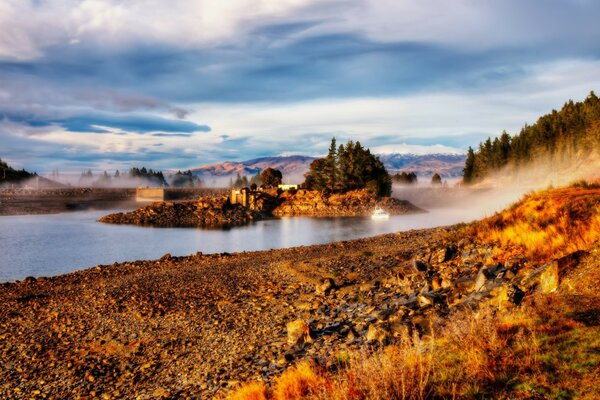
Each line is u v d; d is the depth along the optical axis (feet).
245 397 34.53
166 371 52.54
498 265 61.67
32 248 199.11
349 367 36.32
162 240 230.89
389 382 26.66
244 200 430.61
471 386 25.08
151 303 81.66
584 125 466.29
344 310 67.36
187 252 186.80
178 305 79.97
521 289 44.60
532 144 579.89
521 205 96.58
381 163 533.96
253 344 57.72
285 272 106.52
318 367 35.78
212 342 60.70
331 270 103.19
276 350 53.98
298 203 461.37
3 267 151.23
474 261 76.48
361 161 517.55
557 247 61.21
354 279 90.68
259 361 50.90
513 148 628.28
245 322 68.18
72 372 53.67
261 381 42.22
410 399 24.82
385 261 107.34
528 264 58.90
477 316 34.58
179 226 323.16
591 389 22.47
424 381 25.82
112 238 240.73
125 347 61.36
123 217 353.72
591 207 73.31
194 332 65.41
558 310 34.12
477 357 27.86
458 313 41.63
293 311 72.13
